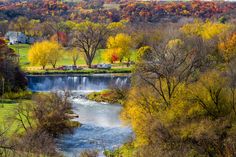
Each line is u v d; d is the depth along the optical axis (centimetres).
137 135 5503
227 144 4694
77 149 5966
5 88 10194
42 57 12825
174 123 5150
